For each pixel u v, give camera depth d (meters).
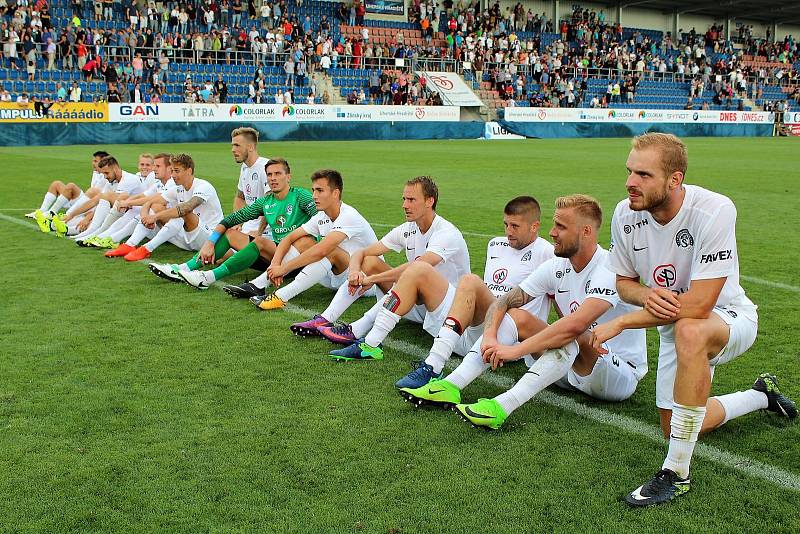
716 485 2.86
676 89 43.00
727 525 2.58
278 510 2.65
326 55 34.75
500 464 3.02
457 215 10.16
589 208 3.47
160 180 7.54
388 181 14.54
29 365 4.14
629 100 40.34
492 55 39.69
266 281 5.64
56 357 4.29
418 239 4.77
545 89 39.03
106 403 3.61
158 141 28.16
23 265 6.88
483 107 36.22
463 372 3.57
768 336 4.77
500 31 40.84
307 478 2.88
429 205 4.60
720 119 39.00
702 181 14.96
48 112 25.97
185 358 4.29
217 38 32.28
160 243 7.15
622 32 46.22
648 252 3.03
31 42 28.08
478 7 41.16
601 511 2.67
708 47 47.47
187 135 28.66
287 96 31.61
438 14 40.47
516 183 14.45
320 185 5.37
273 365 4.19
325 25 36.19
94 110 26.84
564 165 18.72
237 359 4.29
